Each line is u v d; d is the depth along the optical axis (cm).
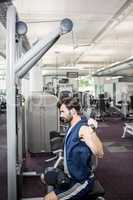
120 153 584
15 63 304
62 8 495
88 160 219
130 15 542
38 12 515
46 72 1747
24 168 452
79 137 219
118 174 441
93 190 225
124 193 363
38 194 359
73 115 232
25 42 486
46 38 310
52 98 573
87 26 655
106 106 1334
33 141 561
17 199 313
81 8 496
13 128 301
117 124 1045
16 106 312
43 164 493
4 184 400
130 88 1338
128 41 853
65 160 226
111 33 726
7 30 301
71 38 809
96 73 1608
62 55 1166
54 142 383
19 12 509
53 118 564
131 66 1055
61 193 217
